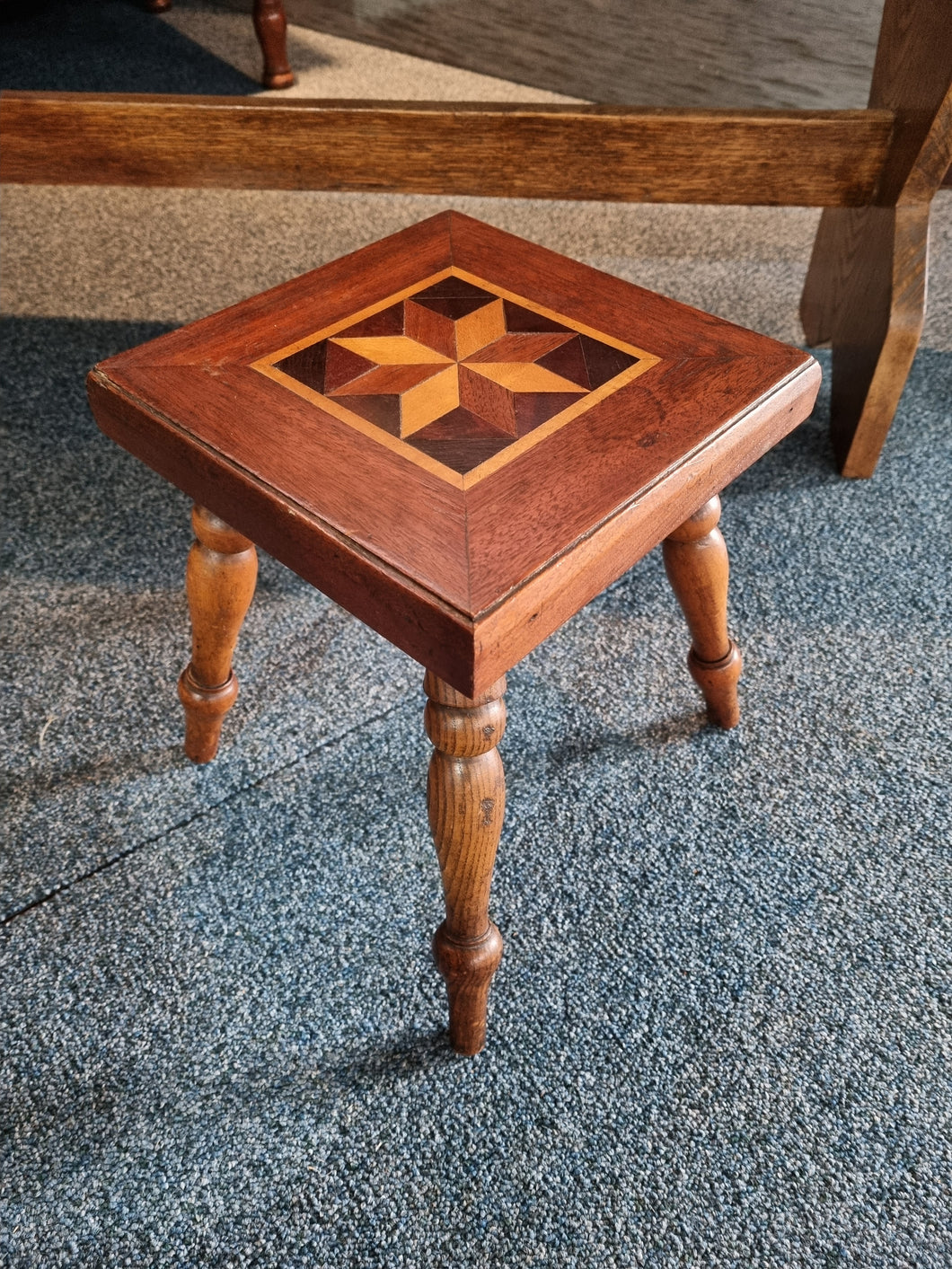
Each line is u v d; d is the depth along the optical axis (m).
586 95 1.78
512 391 0.60
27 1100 0.63
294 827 0.79
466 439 0.57
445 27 1.95
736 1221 0.59
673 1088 0.64
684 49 1.69
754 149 0.98
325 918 0.73
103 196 1.58
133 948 0.71
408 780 0.82
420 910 0.74
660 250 1.45
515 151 1.00
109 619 0.95
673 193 1.03
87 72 1.85
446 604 0.47
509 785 0.82
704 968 0.70
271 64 1.76
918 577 0.99
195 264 1.43
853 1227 0.58
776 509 1.07
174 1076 0.65
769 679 0.90
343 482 0.54
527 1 1.78
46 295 1.36
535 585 0.49
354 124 0.99
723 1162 0.61
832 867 0.76
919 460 1.12
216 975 0.70
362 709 0.88
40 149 1.03
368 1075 0.65
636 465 0.55
